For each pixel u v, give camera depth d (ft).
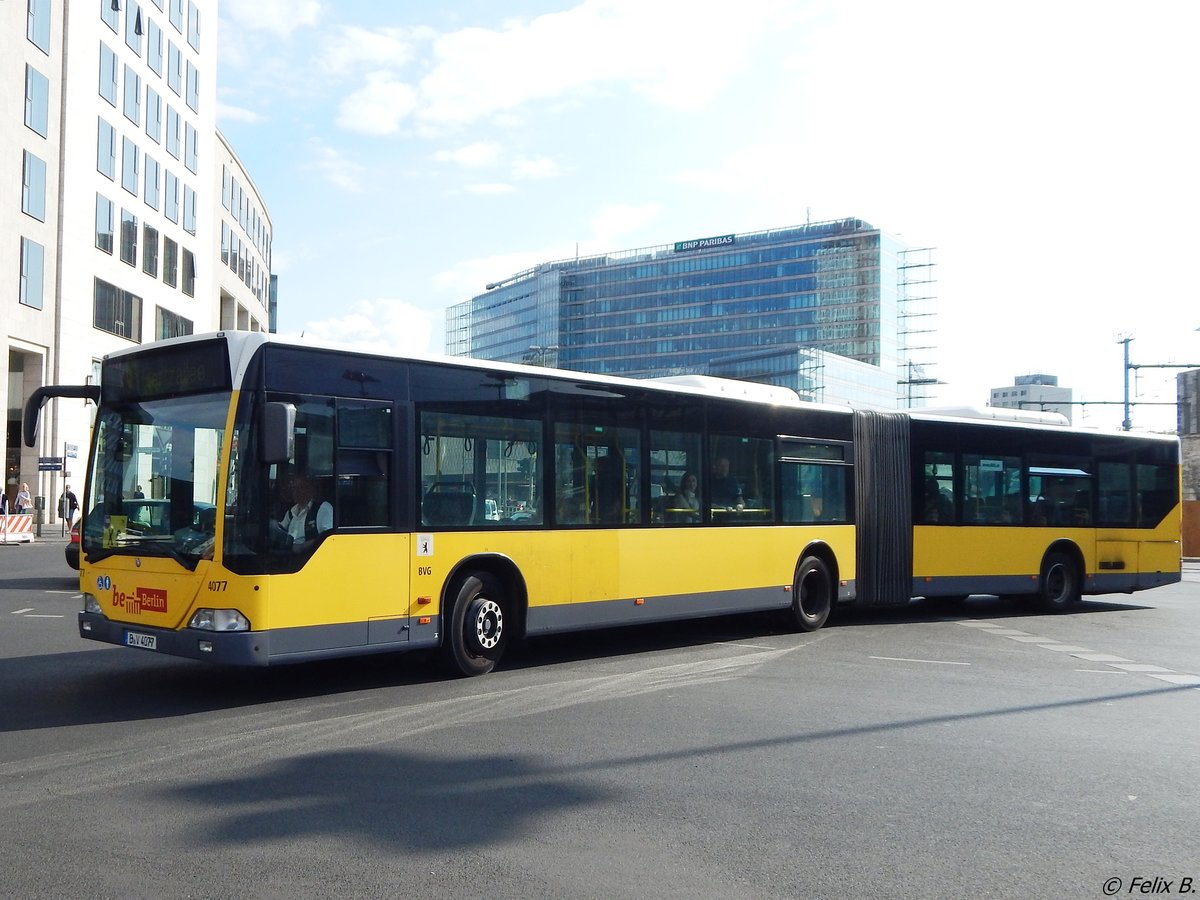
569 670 35.86
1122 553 61.00
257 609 27.86
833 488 48.85
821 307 422.82
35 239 135.74
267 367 28.86
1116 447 61.62
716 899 15.23
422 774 21.88
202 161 196.95
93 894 15.02
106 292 154.71
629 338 458.50
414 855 16.85
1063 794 21.17
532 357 475.31
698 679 34.17
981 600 66.49
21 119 131.95
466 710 28.68
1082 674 36.88
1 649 38.45
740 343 437.17
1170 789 21.67
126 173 161.38
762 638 45.14
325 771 22.03
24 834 17.74
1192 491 147.43
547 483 36.29
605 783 21.40
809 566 47.24
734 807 19.85
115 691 31.01
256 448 28.27
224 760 22.89
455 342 560.61
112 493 31.17
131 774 21.66
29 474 138.10
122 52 159.43
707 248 447.01
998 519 55.83
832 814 19.54
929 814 19.65
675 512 40.96
